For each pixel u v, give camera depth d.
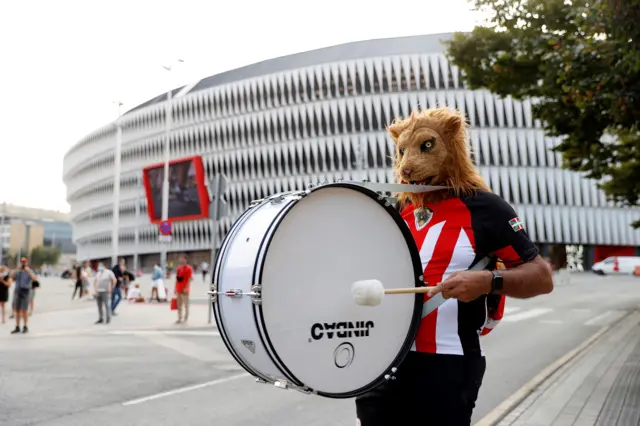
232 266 2.12
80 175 104.31
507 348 11.45
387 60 65.12
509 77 11.50
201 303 24.61
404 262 2.39
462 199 2.50
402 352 2.34
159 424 5.84
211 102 77.19
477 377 2.43
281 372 2.03
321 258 2.15
